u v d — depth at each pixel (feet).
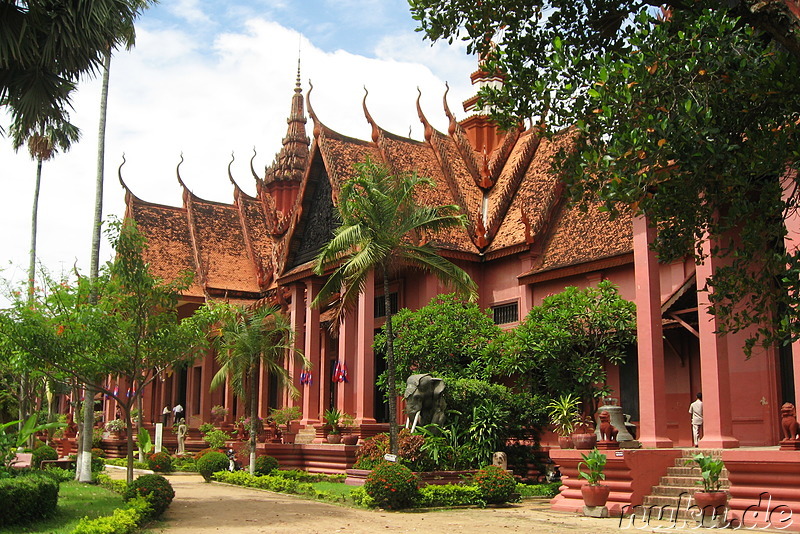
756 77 25.54
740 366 50.72
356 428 72.74
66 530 34.58
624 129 26.91
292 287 90.02
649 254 48.52
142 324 47.01
